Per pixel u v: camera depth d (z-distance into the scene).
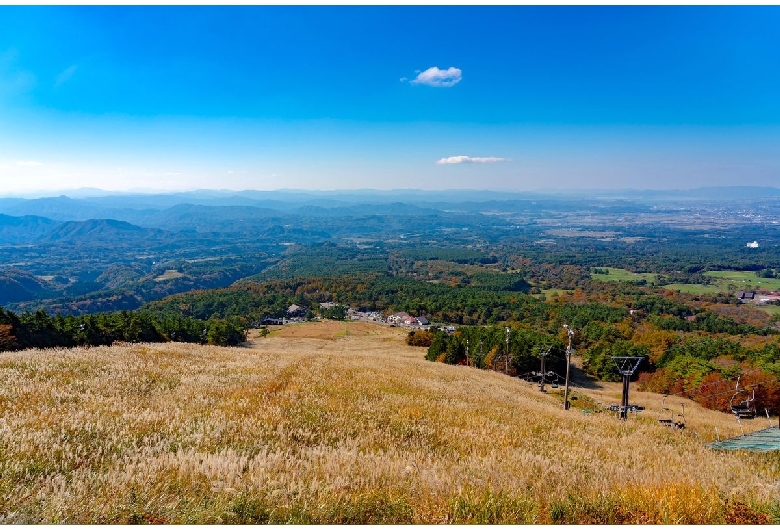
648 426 25.16
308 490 8.20
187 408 14.68
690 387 55.53
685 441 21.25
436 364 46.25
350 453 11.26
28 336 53.25
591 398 45.41
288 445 12.00
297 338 105.38
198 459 9.52
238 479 8.43
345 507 7.55
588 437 18.48
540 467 11.72
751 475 12.84
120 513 6.84
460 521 7.43
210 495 7.70
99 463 9.46
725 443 16.91
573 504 8.16
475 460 11.98
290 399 17.47
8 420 11.45
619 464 13.44
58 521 6.52
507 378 49.69
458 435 15.48
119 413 13.40
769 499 8.99
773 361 62.69
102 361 22.31
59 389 15.59
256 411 15.03
